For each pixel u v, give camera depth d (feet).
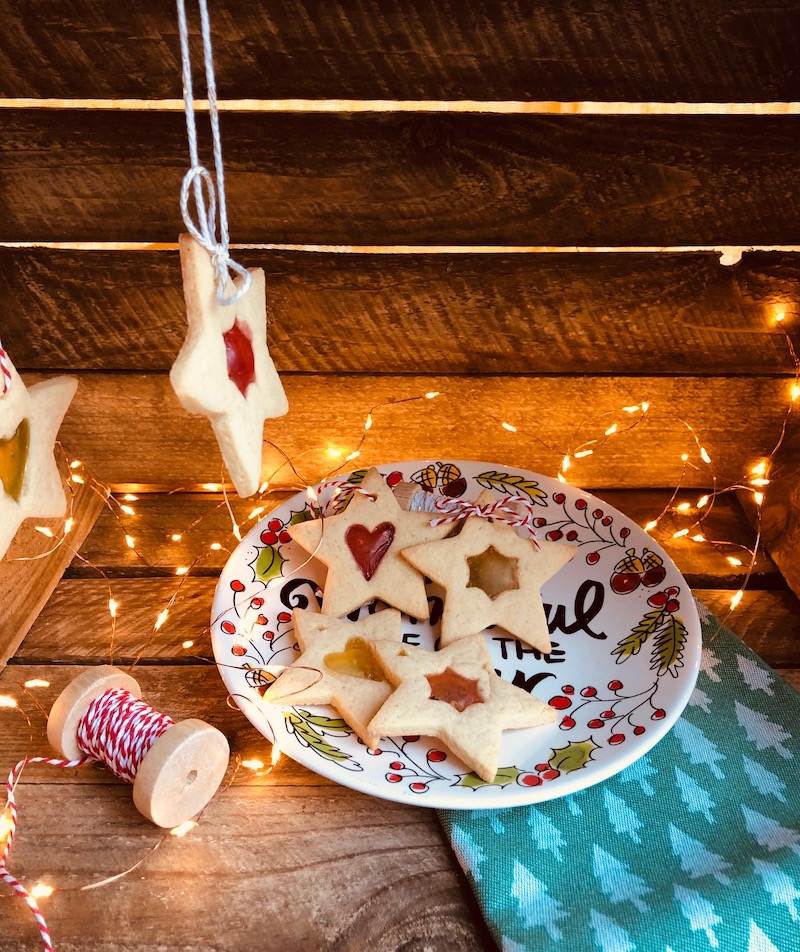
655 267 1.81
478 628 1.68
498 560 1.77
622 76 1.62
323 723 1.53
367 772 1.45
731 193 1.74
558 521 1.88
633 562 1.78
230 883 1.37
